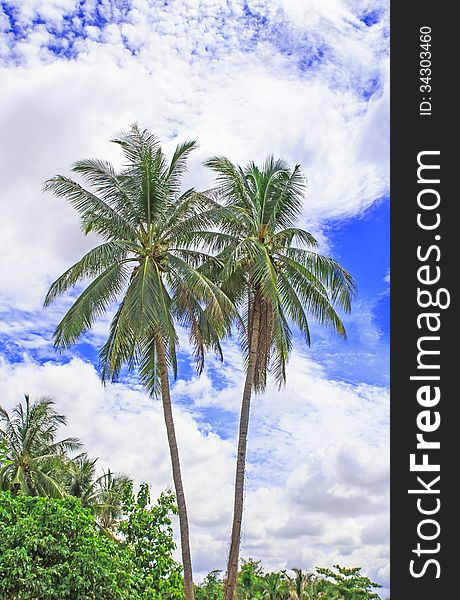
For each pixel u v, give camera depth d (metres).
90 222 26.47
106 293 25.25
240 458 27.14
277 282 27.92
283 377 28.30
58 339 25.00
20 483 39.59
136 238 26.69
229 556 26.34
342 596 54.50
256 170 28.84
